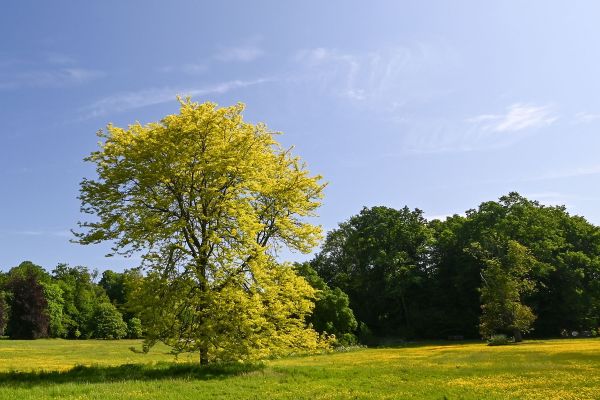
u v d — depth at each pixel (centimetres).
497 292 6456
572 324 7762
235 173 2497
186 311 2397
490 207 8831
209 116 2464
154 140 2430
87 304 11181
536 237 8100
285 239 2784
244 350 2298
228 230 2397
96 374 2295
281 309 2505
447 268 9006
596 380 2103
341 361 3512
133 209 2428
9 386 1927
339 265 9956
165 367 2534
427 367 2764
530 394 1753
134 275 2470
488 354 3791
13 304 9562
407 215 9594
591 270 7919
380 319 8888
